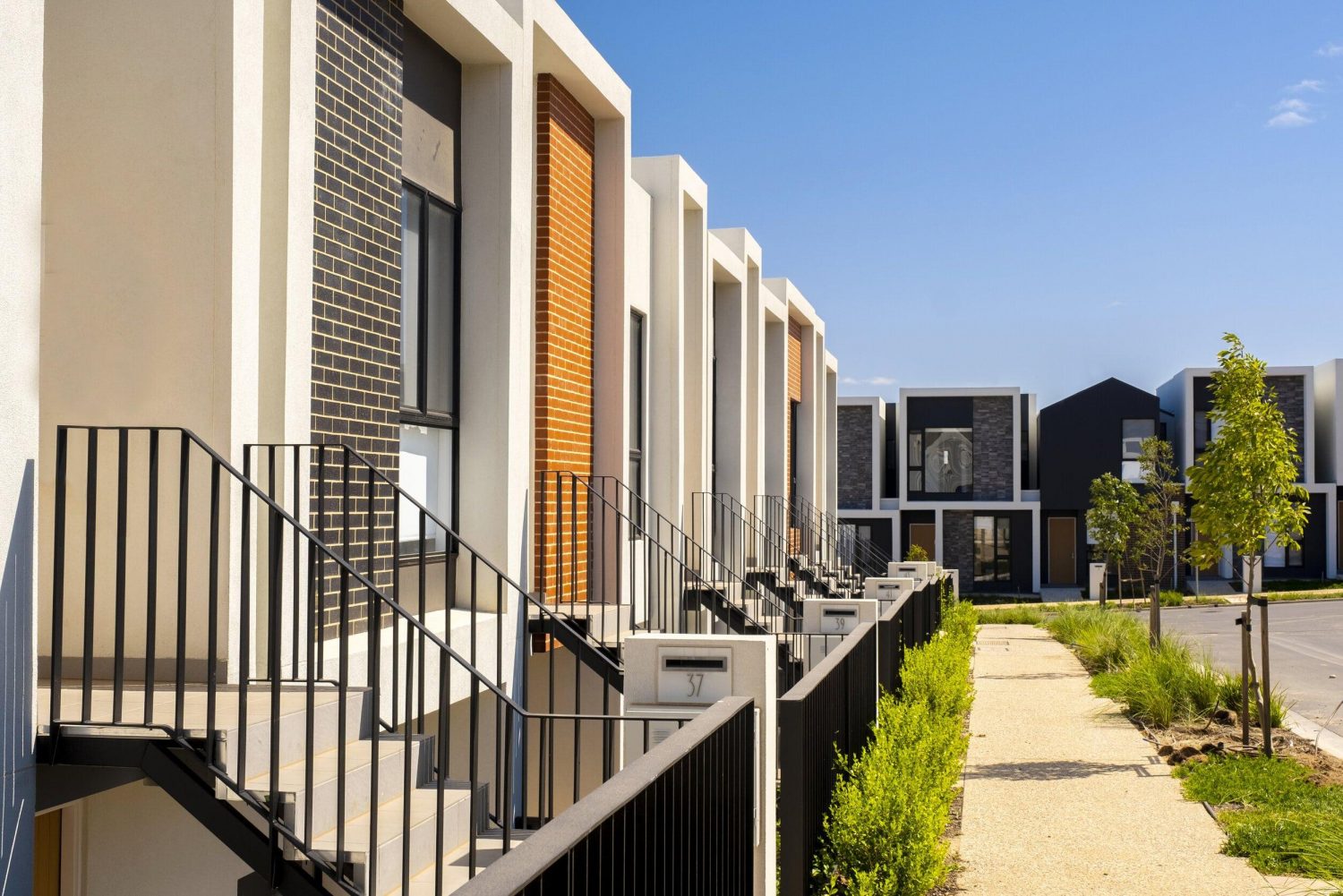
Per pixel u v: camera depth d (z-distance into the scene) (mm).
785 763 5809
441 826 4672
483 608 8812
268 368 6180
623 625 10133
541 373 10148
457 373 8930
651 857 3623
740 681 5918
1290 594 38375
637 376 13484
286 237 6195
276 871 4680
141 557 5699
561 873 2832
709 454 15758
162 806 5840
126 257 5781
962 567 44844
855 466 46656
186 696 5418
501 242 8969
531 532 9375
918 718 9242
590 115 11500
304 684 5918
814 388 25422
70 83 5879
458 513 8867
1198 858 7754
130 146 5816
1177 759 10859
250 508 5621
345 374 6988
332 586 6770
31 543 4227
